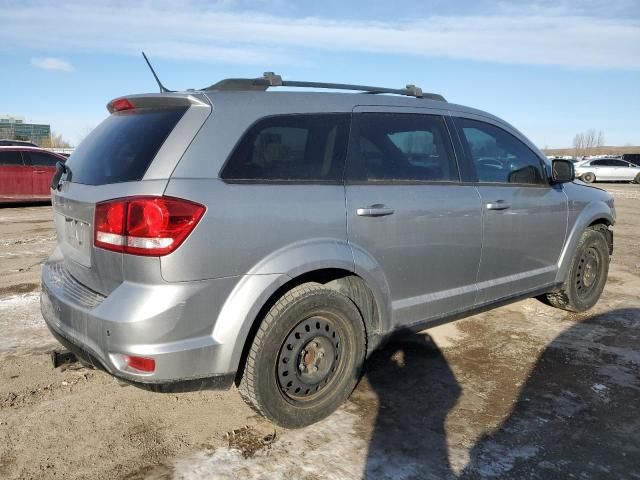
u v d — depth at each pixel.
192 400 3.33
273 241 2.75
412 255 3.39
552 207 4.43
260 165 2.82
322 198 2.96
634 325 4.77
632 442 2.92
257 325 2.80
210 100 2.79
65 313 2.76
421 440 2.91
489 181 3.97
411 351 4.13
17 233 9.38
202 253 2.52
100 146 3.03
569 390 3.51
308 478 2.58
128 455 2.75
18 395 3.35
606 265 5.19
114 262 2.55
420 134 3.60
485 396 3.42
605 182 31.11
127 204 2.48
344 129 3.20
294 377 2.93
